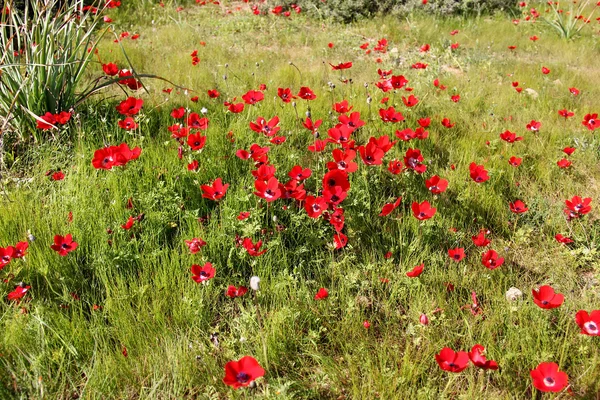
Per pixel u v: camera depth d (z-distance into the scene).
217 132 1.84
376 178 1.63
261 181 1.30
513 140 1.78
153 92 2.34
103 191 1.52
